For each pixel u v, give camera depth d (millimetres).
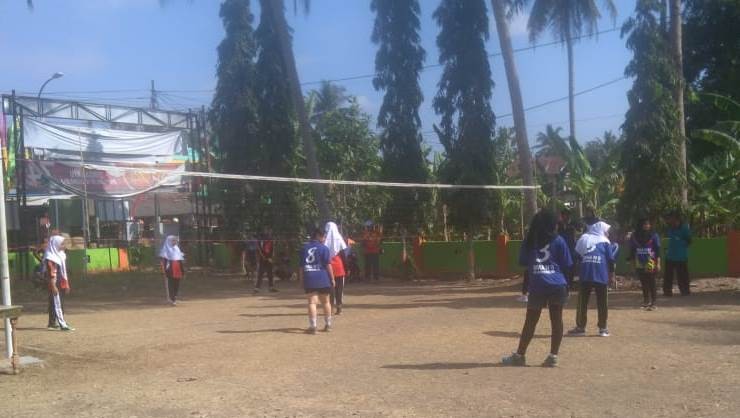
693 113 26031
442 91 21391
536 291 8016
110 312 14922
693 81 27328
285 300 16547
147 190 25891
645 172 17766
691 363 8070
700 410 6113
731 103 19547
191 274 25234
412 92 23219
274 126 25016
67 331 11945
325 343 10070
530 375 7629
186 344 10289
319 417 6188
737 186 18781
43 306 16266
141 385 7672
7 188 25047
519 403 6461
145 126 27438
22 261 23281
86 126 25844
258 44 25188
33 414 6590
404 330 11109
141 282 22109
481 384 7234
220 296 18172
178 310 15039
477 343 9734
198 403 6781
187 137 28469
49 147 24672
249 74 25703
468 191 20844
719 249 18906
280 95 25094
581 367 8008
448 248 23156
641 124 17734
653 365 8008
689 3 27156
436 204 23719
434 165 27875
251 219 24922
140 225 33531
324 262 11180
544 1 21969
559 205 22734
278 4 21969
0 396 7371
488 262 22578
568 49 29172
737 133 19000
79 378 8180
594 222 11719
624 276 18453
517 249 21828
